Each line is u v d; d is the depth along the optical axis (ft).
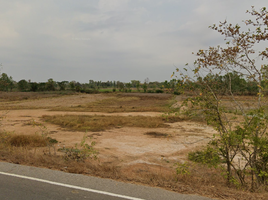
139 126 58.13
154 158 29.40
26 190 13.28
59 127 55.83
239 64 17.30
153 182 15.38
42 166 18.57
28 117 77.77
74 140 39.32
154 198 12.51
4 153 21.58
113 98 201.16
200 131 51.01
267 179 16.48
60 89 311.47
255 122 15.61
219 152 18.07
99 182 14.78
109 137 43.80
